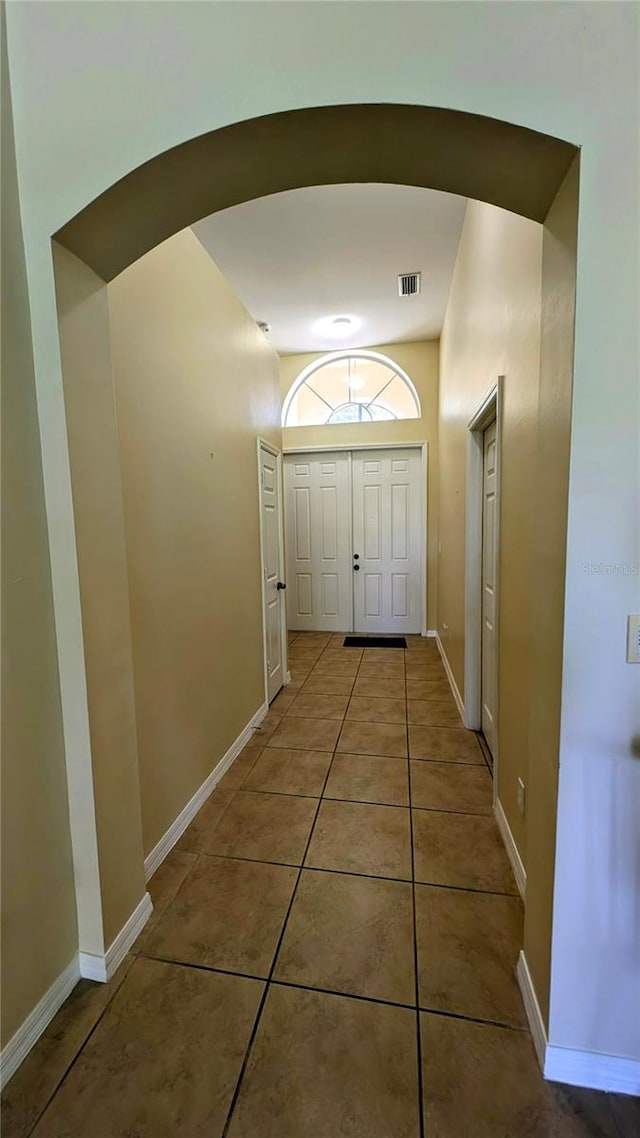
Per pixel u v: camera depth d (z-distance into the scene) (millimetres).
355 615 5535
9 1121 1098
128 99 1143
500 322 2027
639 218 950
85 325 1361
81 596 1339
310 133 1111
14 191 1218
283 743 2869
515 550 1812
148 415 1827
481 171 1163
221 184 1274
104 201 1206
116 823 1490
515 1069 1170
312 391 5387
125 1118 1096
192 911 1662
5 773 1196
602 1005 1120
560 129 958
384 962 1454
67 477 1297
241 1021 1296
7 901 1197
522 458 1698
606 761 1064
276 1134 1058
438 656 4594
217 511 2488
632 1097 1111
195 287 2234
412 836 2016
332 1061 1194
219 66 1083
